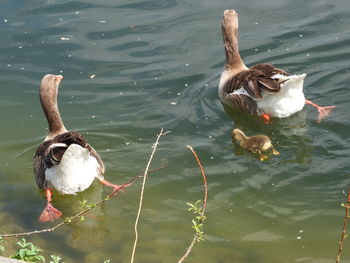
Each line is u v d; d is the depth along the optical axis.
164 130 12.51
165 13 16.95
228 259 8.87
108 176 11.15
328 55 14.69
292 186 10.45
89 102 13.67
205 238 9.35
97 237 9.60
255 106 13.01
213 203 10.17
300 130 12.22
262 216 9.79
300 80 12.35
